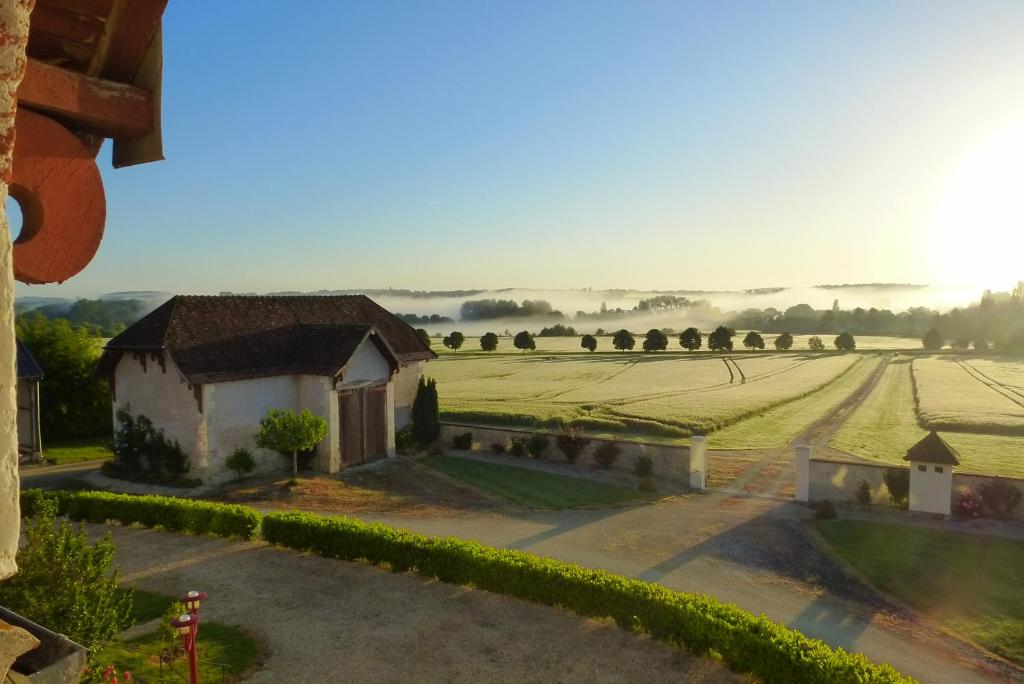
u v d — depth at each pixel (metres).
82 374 37.19
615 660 12.77
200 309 29.78
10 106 2.46
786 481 30.23
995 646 14.52
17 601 9.96
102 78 3.28
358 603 15.48
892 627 15.48
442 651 13.16
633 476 31.31
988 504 23.97
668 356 105.25
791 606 16.66
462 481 29.94
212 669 12.33
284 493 26.38
